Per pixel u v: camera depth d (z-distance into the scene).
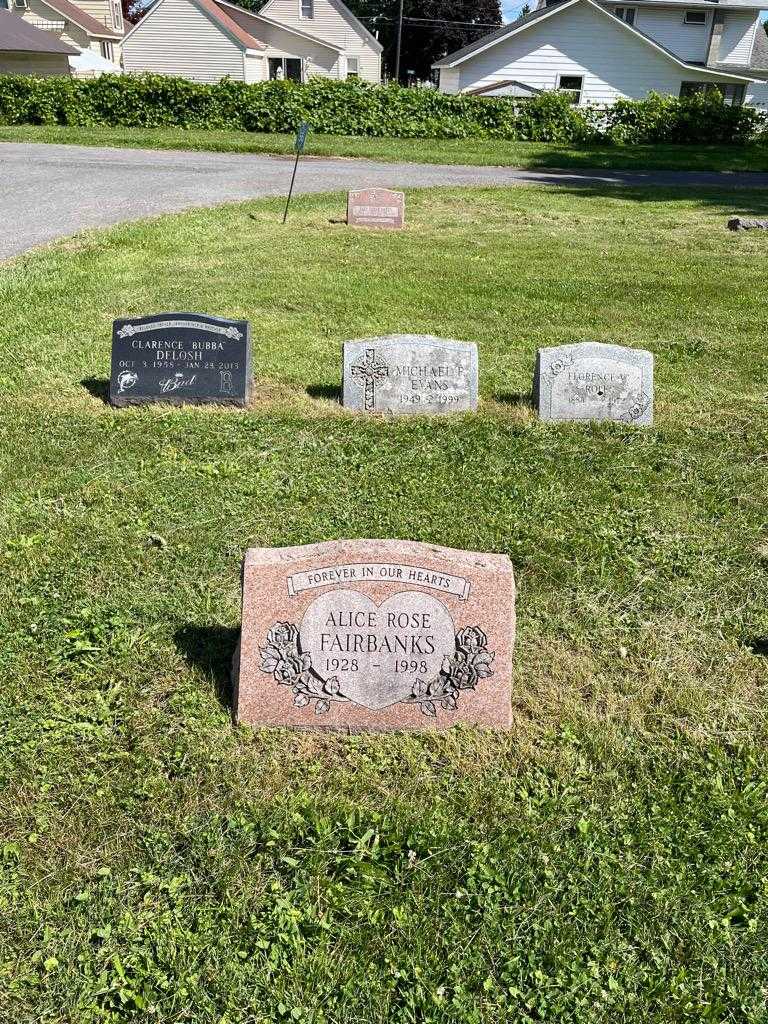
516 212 20.39
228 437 8.00
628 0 43.81
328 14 51.53
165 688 4.82
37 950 3.47
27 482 7.06
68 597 5.59
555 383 8.52
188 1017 3.29
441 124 33.25
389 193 17.98
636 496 7.21
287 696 4.55
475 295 13.11
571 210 20.94
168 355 8.55
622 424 8.55
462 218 19.45
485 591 4.45
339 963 3.48
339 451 7.79
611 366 8.47
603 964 3.53
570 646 5.36
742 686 5.09
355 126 33.03
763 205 22.39
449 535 6.45
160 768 4.32
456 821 4.13
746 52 45.91
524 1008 3.38
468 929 3.64
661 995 3.42
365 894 3.77
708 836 4.08
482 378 9.70
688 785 4.38
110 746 4.43
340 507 6.82
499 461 7.72
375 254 15.52
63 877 3.76
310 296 12.59
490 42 39.44
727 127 34.78
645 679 5.12
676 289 13.91
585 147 32.97
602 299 13.17
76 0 51.91
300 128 17.19
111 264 13.91
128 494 6.93
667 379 9.86
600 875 3.88
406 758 4.45
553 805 4.21
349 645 4.48
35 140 29.11
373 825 4.10
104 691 4.80
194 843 3.93
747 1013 3.37
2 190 20.36
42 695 4.73
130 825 4.02
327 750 4.51
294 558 4.40
